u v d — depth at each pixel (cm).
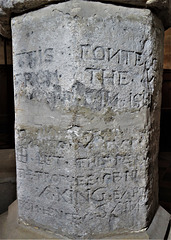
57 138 148
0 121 640
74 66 137
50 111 149
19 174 170
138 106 153
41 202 163
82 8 133
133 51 146
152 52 154
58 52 140
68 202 151
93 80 140
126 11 143
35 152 159
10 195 238
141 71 150
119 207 158
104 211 155
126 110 150
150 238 160
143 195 162
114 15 139
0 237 172
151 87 158
